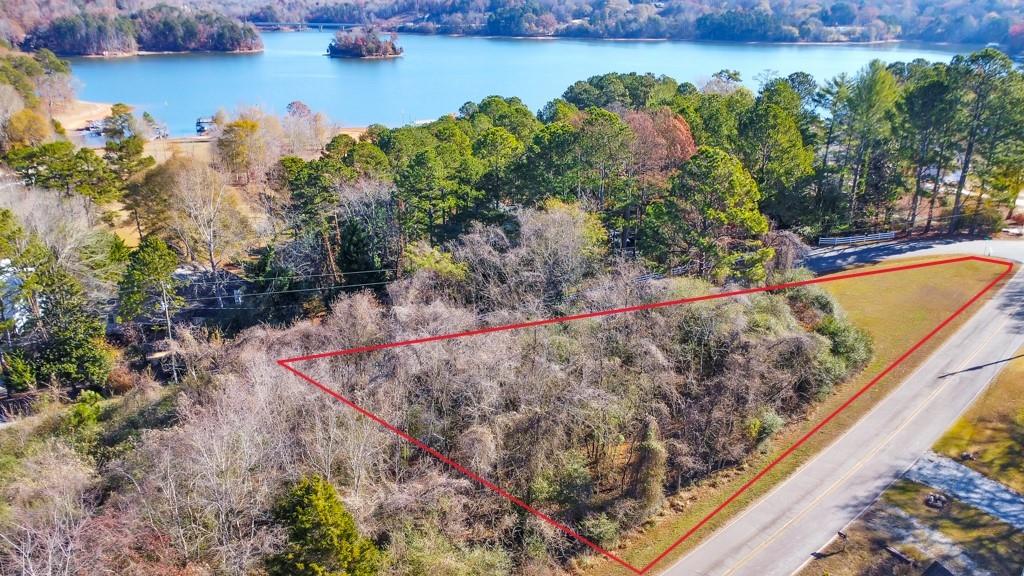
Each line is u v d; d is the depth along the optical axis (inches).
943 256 2149.4
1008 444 1268.5
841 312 1664.6
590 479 1153.4
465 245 1812.3
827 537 1087.6
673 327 1387.8
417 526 1019.9
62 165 2364.7
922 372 1509.6
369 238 2037.4
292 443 1122.0
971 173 2265.0
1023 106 2058.3
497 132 2406.5
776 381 1336.1
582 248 1708.9
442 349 1259.8
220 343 1674.5
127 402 1446.9
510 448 1131.9
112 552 921.5
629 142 2053.4
